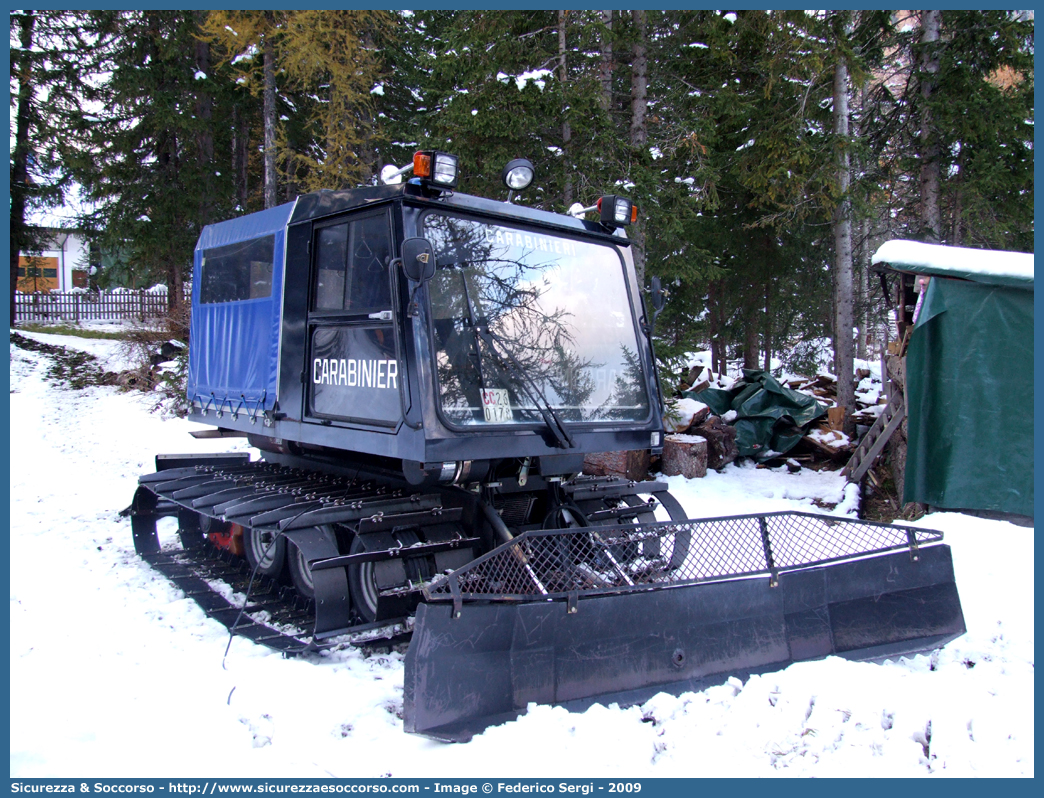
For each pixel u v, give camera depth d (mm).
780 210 12344
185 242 14609
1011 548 5652
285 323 4652
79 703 3365
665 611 3436
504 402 3900
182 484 5586
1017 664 3756
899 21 11688
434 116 10039
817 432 9633
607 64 10211
